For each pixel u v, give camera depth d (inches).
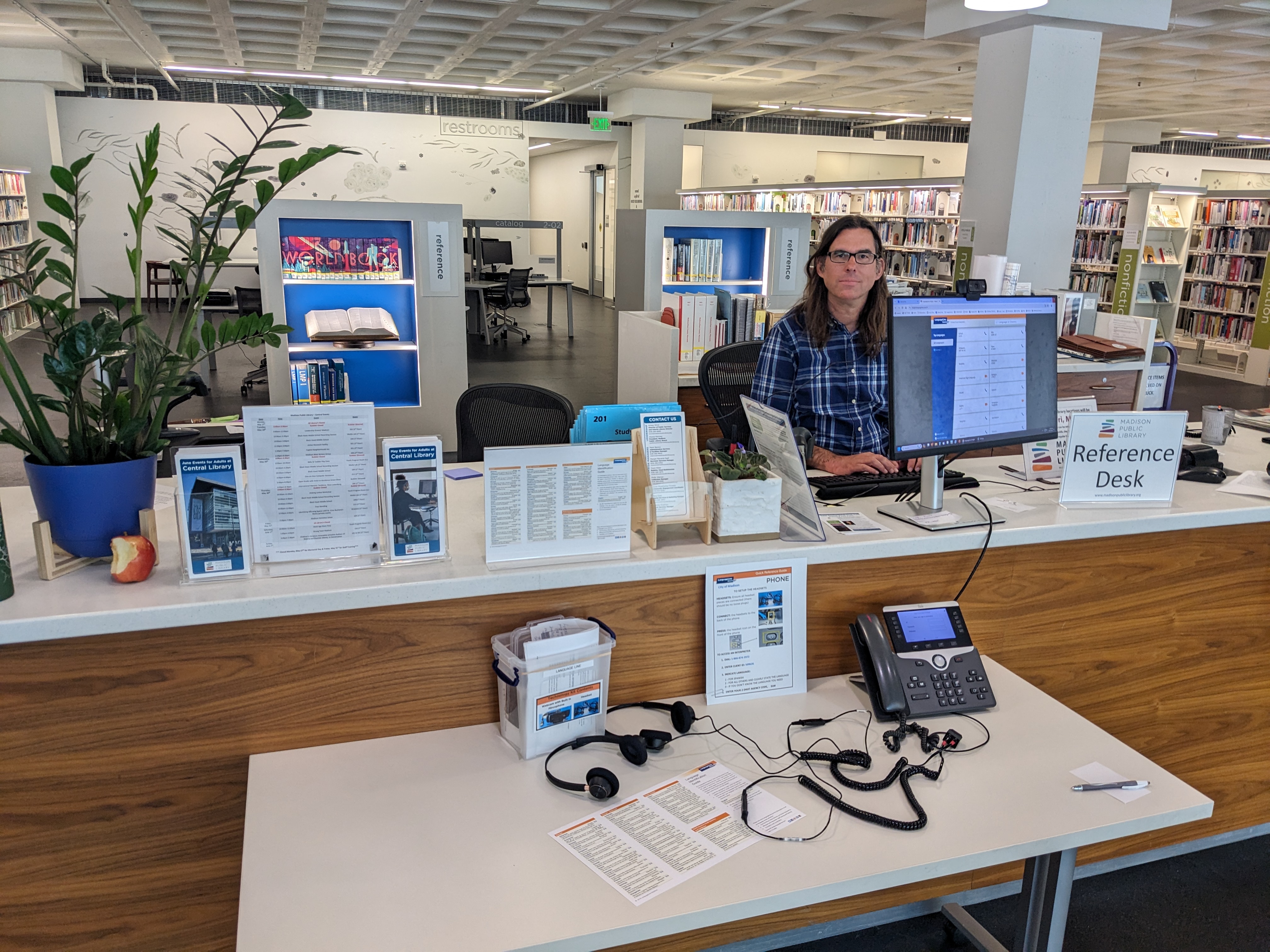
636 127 570.9
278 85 560.1
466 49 406.3
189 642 58.0
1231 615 91.4
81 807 58.9
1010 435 78.2
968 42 246.1
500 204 622.2
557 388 342.0
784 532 72.4
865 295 101.5
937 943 86.7
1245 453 105.6
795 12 326.3
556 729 60.6
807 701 69.1
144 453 60.5
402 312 246.7
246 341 61.3
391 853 49.8
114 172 542.9
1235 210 413.4
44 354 55.3
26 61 480.7
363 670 62.0
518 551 63.0
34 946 60.6
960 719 66.3
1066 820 54.1
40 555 57.7
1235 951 86.8
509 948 43.1
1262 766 100.1
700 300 221.5
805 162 703.7
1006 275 149.4
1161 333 403.9
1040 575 80.9
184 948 63.7
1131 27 215.2
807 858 50.1
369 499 61.0
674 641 69.6
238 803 61.8
